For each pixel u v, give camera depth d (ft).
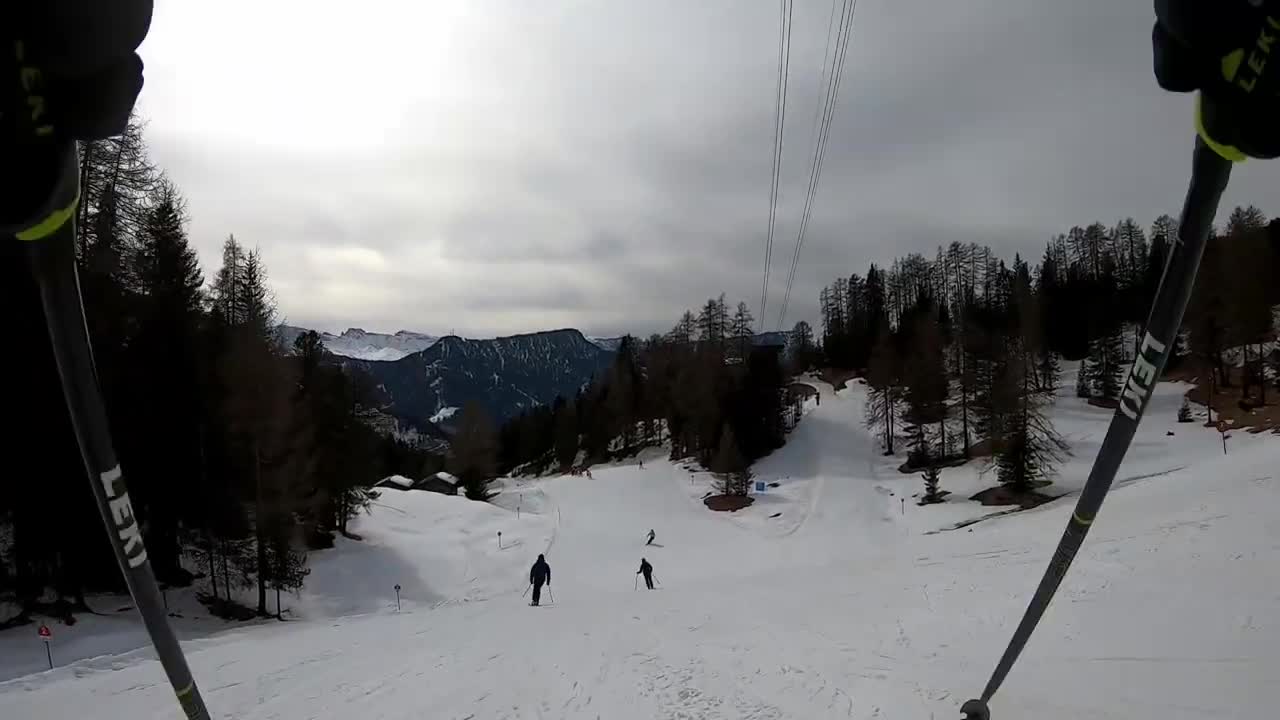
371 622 56.13
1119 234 400.47
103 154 82.74
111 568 83.97
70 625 74.23
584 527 179.83
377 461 174.81
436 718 25.09
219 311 116.88
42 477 74.13
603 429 307.78
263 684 32.73
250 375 98.78
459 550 149.28
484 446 232.73
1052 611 32.89
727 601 49.11
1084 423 214.28
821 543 149.38
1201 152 4.97
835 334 406.82
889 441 246.88
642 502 212.02
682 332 317.63
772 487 217.36
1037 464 160.04
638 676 28.30
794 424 285.64
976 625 32.48
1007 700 20.40
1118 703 19.47
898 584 48.60
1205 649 24.31
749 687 25.12
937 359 223.71
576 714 24.16
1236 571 36.06
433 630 46.98
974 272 435.12
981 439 207.21
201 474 97.91
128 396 92.07
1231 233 214.48
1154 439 177.88
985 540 75.92
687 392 262.47
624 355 332.60
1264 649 23.61
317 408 141.08
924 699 21.54
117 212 89.71
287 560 102.01
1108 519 67.67
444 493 222.48
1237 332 190.49
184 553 104.32
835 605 42.47
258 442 98.37
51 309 3.98
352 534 150.30
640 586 110.22
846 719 20.66
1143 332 6.47
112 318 90.48
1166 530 53.47
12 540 79.87
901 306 446.60
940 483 190.29
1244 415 184.65
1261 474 81.61
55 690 35.24
